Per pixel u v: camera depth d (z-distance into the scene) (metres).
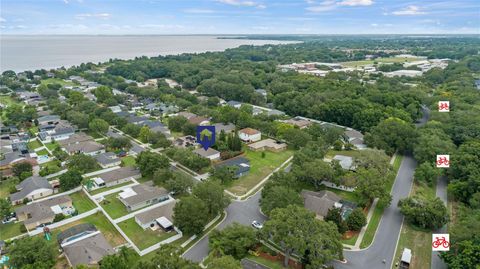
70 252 63.53
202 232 73.62
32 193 87.81
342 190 92.94
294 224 59.81
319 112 160.38
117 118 151.88
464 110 147.88
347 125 153.00
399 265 62.94
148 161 100.81
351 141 128.12
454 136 124.69
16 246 61.41
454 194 88.38
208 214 77.25
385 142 119.19
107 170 105.88
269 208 74.94
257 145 126.44
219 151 120.25
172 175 93.81
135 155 119.94
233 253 63.19
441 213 73.62
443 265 63.12
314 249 57.09
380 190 82.81
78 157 104.75
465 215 75.19
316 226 59.84
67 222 78.19
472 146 102.94
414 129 123.19
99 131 142.00
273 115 160.12
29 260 60.12
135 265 56.41
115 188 95.12
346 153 119.44
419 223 75.81
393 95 171.50
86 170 104.00
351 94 181.12
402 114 143.88
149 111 179.00
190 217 70.38
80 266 55.16
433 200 77.88
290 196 76.00
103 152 120.75
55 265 63.25
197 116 161.50
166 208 80.94
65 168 106.75
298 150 117.12
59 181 93.69
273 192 77.56
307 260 60.16
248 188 95.69
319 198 80.81
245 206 85.25
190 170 106.50
